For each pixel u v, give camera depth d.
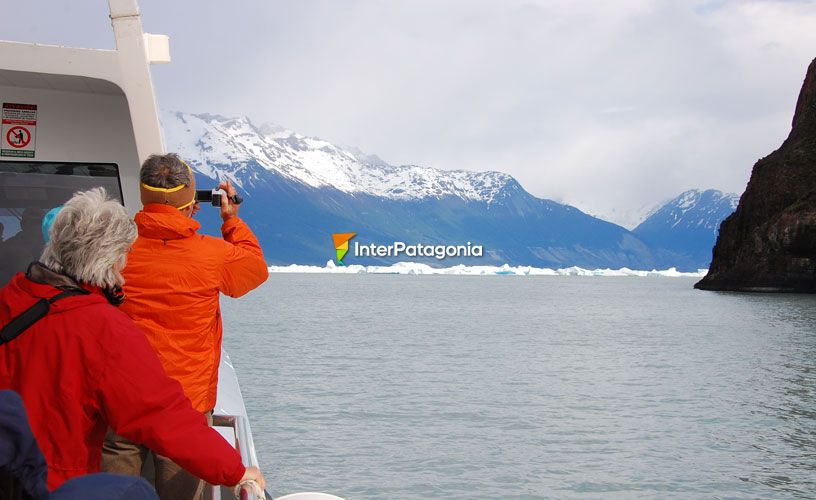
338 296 108.38
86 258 2.16
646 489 12.21
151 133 3.61
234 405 4.37
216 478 2.21
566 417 18.41
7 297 2.14
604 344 38.66
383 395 21.23
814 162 102.25
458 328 49.53
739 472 13.31
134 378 2.10
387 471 13.02
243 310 68.50
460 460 13.82
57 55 3.46
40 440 2.09
